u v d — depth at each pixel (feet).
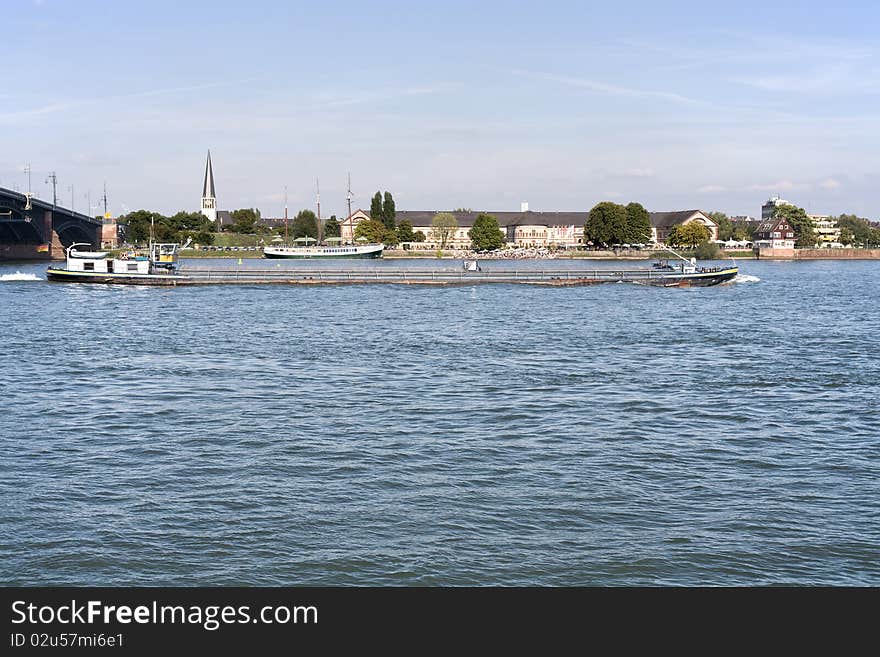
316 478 126.41
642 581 97.35
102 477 126.31
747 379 202.90
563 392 187.11
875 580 97.71
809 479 127.65
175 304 409.90
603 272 571.28
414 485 123.75
